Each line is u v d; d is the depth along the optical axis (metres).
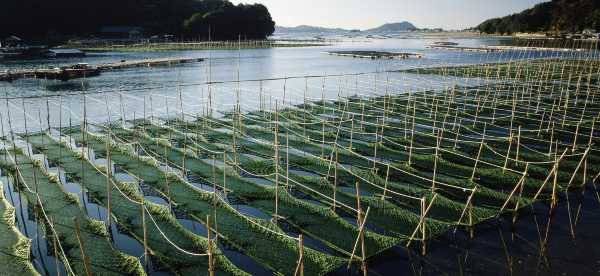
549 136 20.89
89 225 11.99
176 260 10.52
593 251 11.07
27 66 51.91
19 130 22.81
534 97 30.52
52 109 28.31
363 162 17.42
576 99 28.05
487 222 12.44
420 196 14.04
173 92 35.97
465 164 17.08
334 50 96.75
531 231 12.03
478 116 25.06
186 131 21.30
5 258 10.38
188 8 114.12
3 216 12.27
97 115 26.94
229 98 33.72
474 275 10.14
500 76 42.50
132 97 33.19
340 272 10.18
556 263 10.58
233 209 13.09
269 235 11.70
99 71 46.06
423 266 10.47
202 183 15.49
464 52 84.12
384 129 22.28
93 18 101.12
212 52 86.12
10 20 86.56
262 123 23.69
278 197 13.95
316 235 11.76
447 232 11.90
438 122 23.88
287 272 10.16
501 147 19.14
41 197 13.80
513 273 10.21
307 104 29.02
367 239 11.44
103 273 9.97
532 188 14.57
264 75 49.06
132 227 12.08
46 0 92.44
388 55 72.50
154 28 103.56
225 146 19.44
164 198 14.20
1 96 32.34
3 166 16.59
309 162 17.36
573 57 56.53
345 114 25.78
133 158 17.75
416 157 17.69
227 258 10.73
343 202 13.67
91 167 16.70
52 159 17.58
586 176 15.56
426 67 50.19
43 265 10.48
